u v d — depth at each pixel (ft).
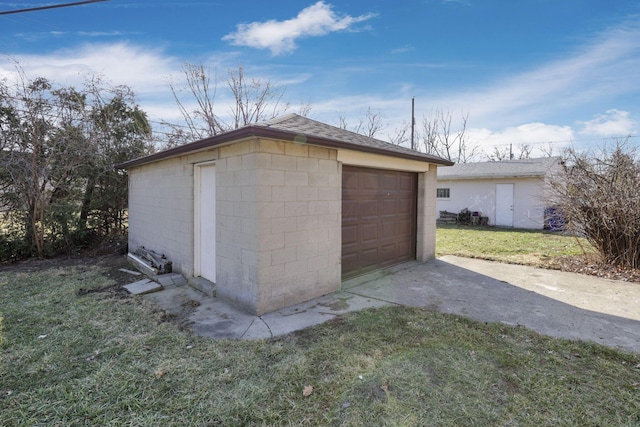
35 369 9.19
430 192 24.04
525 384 8.39
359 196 19.13
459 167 54.34
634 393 8.00
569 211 22.98
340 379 8.68
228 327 12.17
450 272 20.51
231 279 14.74
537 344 10.59
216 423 7.11
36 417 7.22
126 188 31.58
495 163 52.49
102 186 30.63
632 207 20.06
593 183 21.74
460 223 49.55
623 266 20.68
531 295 15.90
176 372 9.07
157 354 10.11
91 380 8.63
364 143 18.08
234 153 14.16
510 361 9.49
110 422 7.10
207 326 12.28
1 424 6.98
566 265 22.15
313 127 17.79
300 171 14.57
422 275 19.76
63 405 7.64
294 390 8.24
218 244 15.49
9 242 25.31
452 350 10.19
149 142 34.91
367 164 18.25
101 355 10.03
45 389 8.23
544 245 30.19
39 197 25.81
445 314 13.24
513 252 27.30
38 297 15.81
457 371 9.00
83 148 27.78
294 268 14.56
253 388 8.30
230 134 12.80
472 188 49.70
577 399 7.79
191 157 17.53
